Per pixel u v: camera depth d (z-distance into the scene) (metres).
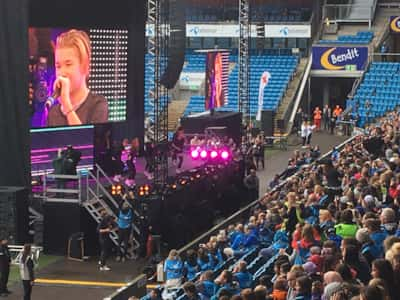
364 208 19.81
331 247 16.14
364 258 14.98
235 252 22.30
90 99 38.28
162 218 32.16
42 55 36.12
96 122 38.53
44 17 36.06
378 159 27.16
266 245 22.69
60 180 32.53
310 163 34.66
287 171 37.09
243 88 48.44
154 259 29.84
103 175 35.06
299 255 17.42
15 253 30.66
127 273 29.31
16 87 33.25
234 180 38.62
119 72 39.75
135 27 40.69
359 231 15.73
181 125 43.59
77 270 29.62
